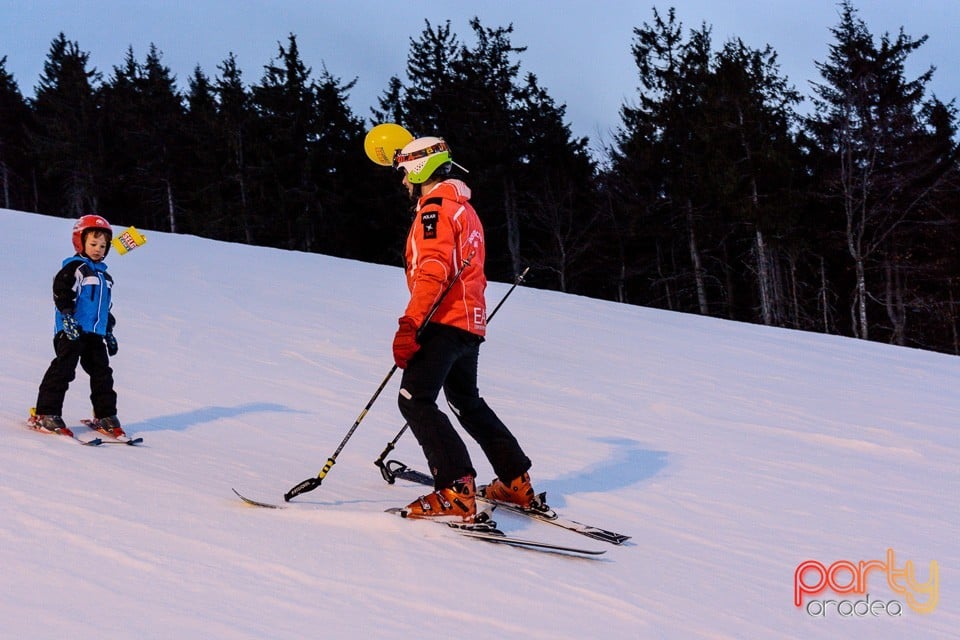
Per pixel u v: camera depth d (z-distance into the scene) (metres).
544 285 42.12
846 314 40.47
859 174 36.38
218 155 47.16
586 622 3.10
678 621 3.28
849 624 3.58
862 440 7.98
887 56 36.12
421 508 4.02
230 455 5.10
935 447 8.03
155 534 3.29
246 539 3.40
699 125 37.03
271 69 45.16
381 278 16.47
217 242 18.98
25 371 6.84
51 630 2.38
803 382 11.12
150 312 10.62
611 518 4.77
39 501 3.49
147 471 4.30
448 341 4.14
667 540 4.46
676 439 7.25
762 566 4.24
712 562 4.18
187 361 8.16
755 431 7.96
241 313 11.30
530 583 3.41
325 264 17.62
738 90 36.09
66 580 2.75
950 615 3.84
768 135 36.06
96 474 4.06
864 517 5.45
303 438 5.88
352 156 44.47
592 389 9.28
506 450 4.45
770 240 35.50
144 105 50.41
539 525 4.38
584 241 41.22
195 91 52.75
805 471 6.57
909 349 15.29
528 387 9.06
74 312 5.11
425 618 2.88
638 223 39.06
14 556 2.88
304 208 43.25
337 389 7.78
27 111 57.72
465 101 41.88
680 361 11.75
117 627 2.46
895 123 35.53
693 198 38.00
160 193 50.03
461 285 4.17
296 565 3.19
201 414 6.24
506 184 40.56
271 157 44.03
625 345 12.54
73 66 55.41
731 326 15.80
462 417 4.49
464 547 3.75
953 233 36.94
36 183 56.81
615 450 6.60
